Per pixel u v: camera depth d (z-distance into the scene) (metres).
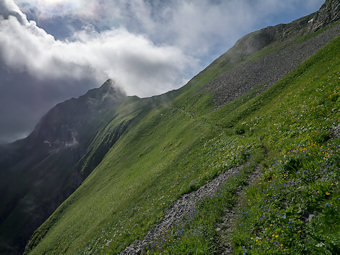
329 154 8.38
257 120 24.92
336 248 5.09
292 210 7.23
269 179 10.69
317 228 5.99
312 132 11.85
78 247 32.56
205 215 10.70
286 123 16.45
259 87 56.72
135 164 69.81
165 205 18.12
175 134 62.53
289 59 70.62
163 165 42.50
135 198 33.88
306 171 8.60
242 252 6.86
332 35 70.19
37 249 65.50
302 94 20.17
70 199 98.62
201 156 27.97
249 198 10.13
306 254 5.54
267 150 15.35
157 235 13.22
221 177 15.87
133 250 13.55
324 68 24.03
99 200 60.38
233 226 8.88
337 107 12.58
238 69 99.00
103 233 27.95
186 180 22.02
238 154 17.56
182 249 8.73
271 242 6.38
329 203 6.31
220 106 63.16
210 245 8.20
